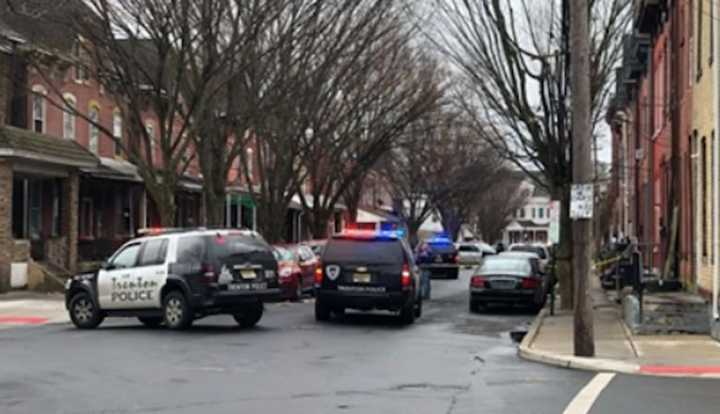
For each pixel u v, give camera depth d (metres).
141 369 12.89
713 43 18.19
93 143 38.34
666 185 27.47
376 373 12.66
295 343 16.30
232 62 25.36
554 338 16.66
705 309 17.09
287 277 26.88
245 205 48.88
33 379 11.96
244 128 27.86
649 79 31.38
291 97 30.41
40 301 26.05
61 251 32.66
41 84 34.09
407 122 36.69
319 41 27.94
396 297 20.05
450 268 44.50
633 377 12.45
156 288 18.53
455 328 19.70
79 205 38.22
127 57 24.56
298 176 39.31
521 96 22.91
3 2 26.34
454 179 53.81
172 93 26.94
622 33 22.59
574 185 14.03
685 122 23.11
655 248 30.23
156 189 26.02
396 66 33.84
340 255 20.45
